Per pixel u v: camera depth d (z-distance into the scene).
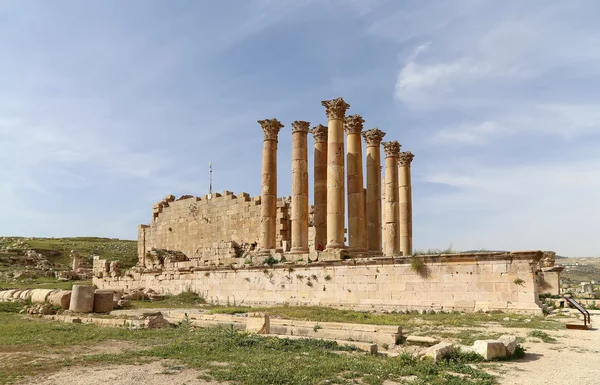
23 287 52.44
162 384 10.87
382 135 41.12
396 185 41.72
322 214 39.00
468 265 27.06
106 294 30.94
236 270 38.28
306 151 37.94
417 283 28.75
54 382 11.08
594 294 40.84
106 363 13.28
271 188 38.88
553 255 45.91
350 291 31.47
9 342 17.31
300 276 34.16
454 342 16.50
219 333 18.25
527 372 12.09
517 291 25.36
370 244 39.00
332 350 15.16
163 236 59.84
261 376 11.38
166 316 25.02
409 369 12.23
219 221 52.44
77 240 128.75
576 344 16.16
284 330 19.36
